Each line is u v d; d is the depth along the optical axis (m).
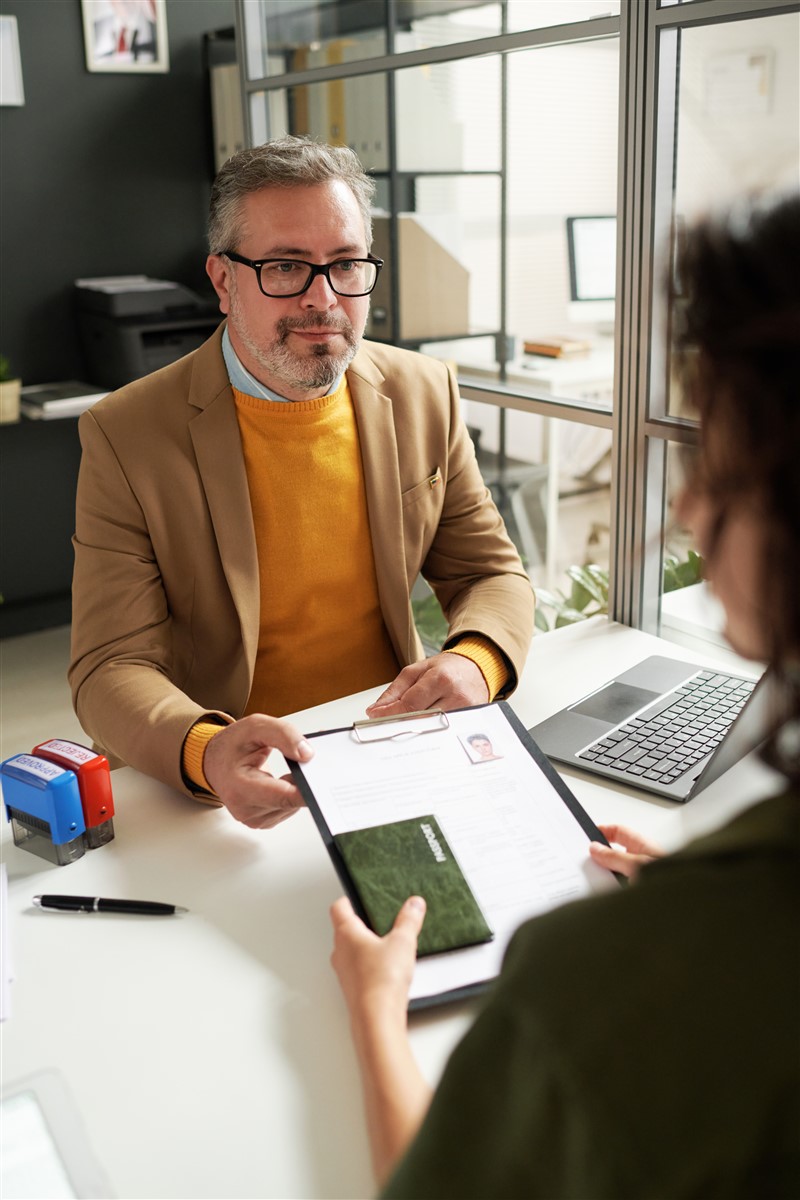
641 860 0.90
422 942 0.83
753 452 0.35
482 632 1.37
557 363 2.18
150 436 1.43
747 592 0.37
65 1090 0.75
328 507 1.51
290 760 1.03
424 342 2.36
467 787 1.01
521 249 2.12
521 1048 0.36
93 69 3.36
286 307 1.40
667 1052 0.33
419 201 2.26
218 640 1.49
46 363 3.52
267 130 2.56
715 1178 0.33
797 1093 0.32
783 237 0.35
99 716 1.28
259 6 2.44
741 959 0.34
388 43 2.09
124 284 3.35
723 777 1.04
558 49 1.83
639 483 1.55
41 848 1.05
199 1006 0.83
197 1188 0.67
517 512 2.30
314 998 0.84
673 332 0.39
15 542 3.59
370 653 1.60
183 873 1.01
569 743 1.22
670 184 1.44
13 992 0.85
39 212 3.40
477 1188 0.37
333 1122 0.72
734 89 1.34
